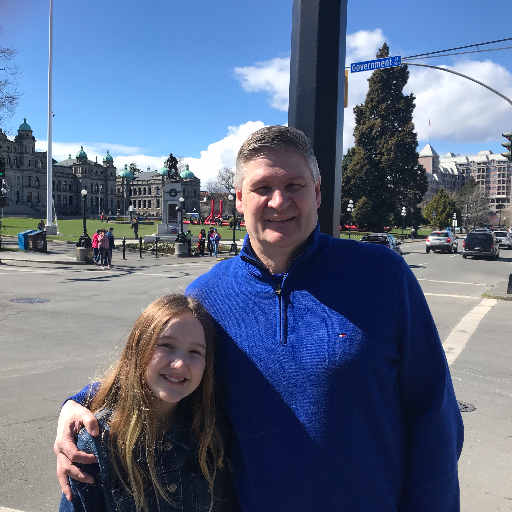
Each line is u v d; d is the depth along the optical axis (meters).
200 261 24.61
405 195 58.38
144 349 1.41
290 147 1.40
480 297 12.48
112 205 145.62
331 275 1.42
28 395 4.85
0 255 22.84
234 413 1.42
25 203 122.50
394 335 1.38
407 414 1.50
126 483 1.37
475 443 3.94
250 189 1.45
